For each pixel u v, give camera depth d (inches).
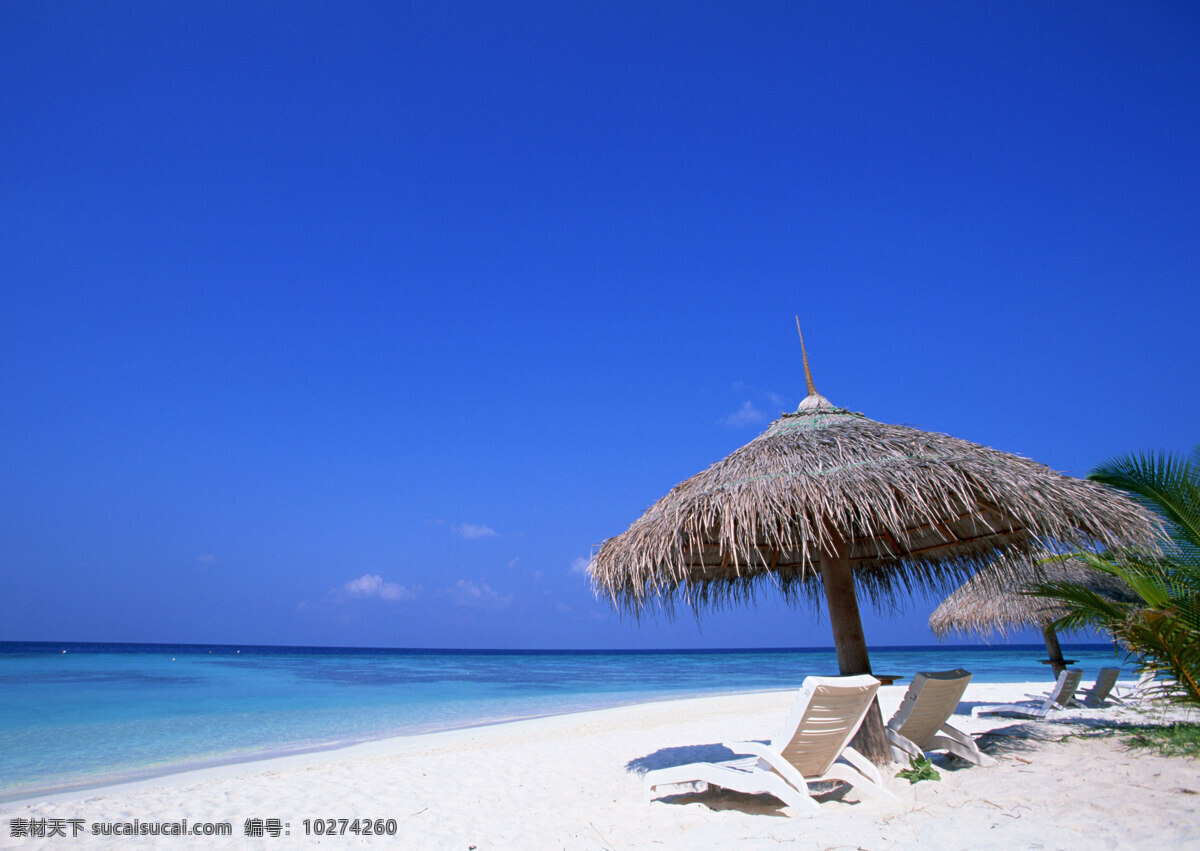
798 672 1561.3
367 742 432.1
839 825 147.8
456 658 3319.4
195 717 577.3
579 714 569.0
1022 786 173.5
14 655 2252.7
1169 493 244.2
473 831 183.0
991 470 177.5
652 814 180.9
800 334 244.4
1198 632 223.3
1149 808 147.0
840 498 173.0
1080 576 346.0
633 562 191.3
